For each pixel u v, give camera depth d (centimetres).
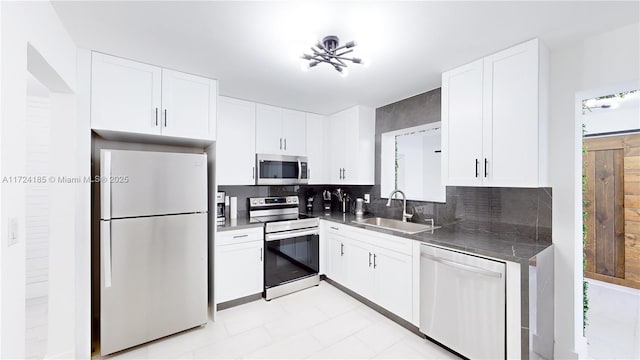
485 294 171
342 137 351
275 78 243
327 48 173
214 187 250
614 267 327
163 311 212
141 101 210
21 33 114
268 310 262
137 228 202
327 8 145
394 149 344
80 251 186
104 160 191
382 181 336
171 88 223
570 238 186
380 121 335
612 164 327
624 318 253
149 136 222
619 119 316
